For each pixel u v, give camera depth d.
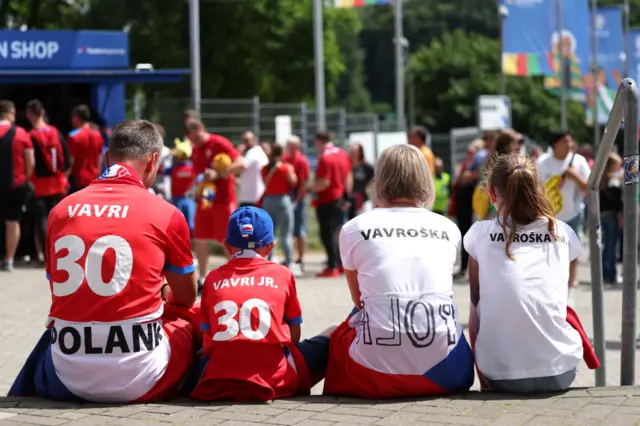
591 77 49.84
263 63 58.81
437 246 7.19
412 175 7.36
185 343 7.35
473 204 18.39
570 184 15.12
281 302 7.25
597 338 8.59
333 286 18.80
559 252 7.31
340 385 7.30
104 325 6.81
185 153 19.17
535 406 6.72
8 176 18.47
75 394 6.96
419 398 7.11
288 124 30.06
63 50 21.94
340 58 68.75
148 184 7.45
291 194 21.59
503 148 14.21
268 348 7.18
